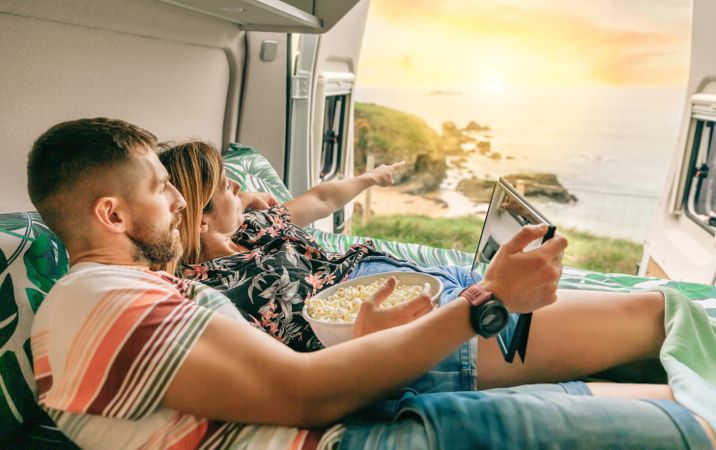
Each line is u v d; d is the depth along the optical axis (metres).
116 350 0.69
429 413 0.76
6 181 1.16
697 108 2.70
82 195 0.83
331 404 0.73
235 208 1.39
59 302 0.74
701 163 2.86
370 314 0.87
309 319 0.98
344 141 3.76
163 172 0.92
